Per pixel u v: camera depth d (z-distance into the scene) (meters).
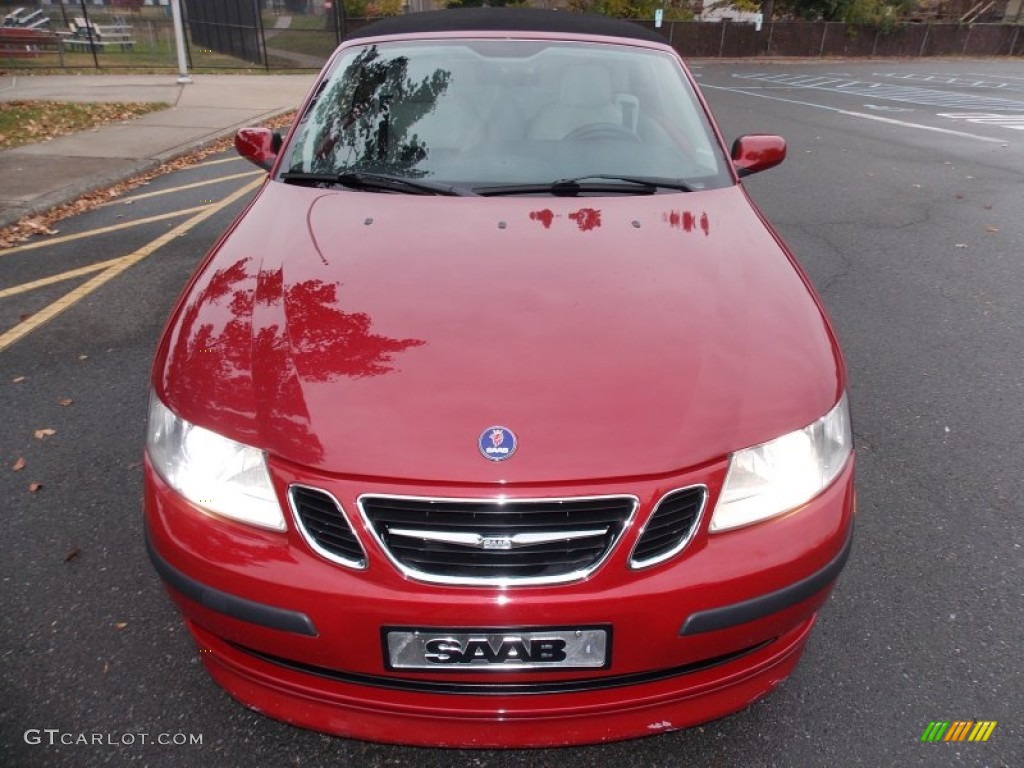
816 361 1.86
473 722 1.66
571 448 1.56
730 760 1.87
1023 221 6.53
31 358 3.84
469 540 1.54
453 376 1.69
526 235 2.24
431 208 2.41
